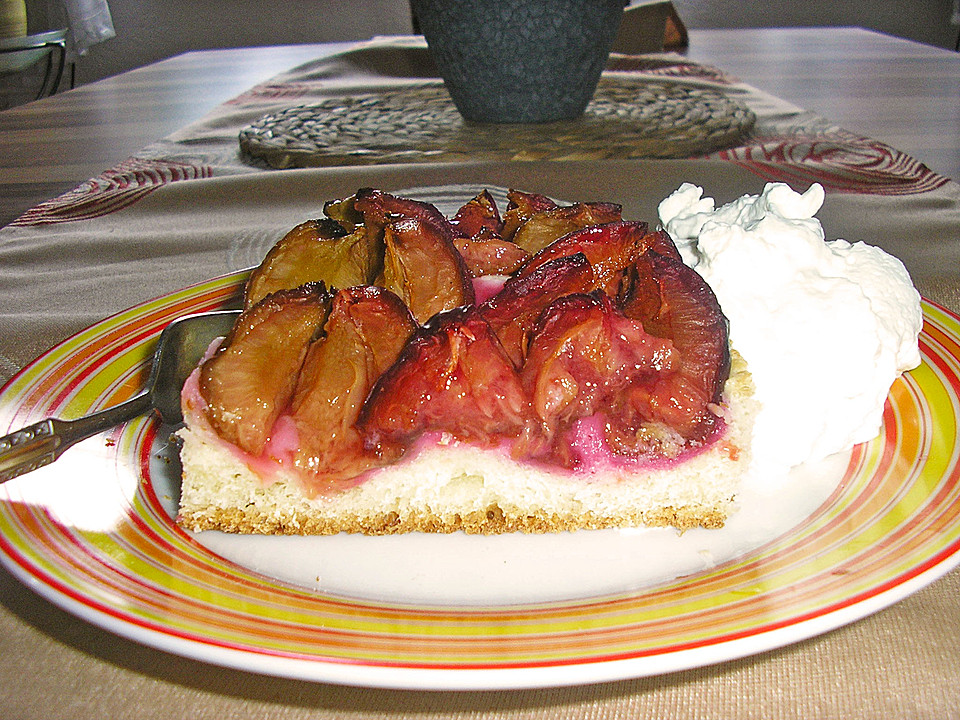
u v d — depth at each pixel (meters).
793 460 0.28
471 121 0.62
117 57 1.61
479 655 0.20
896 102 0.68
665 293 0.29
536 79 0.59
